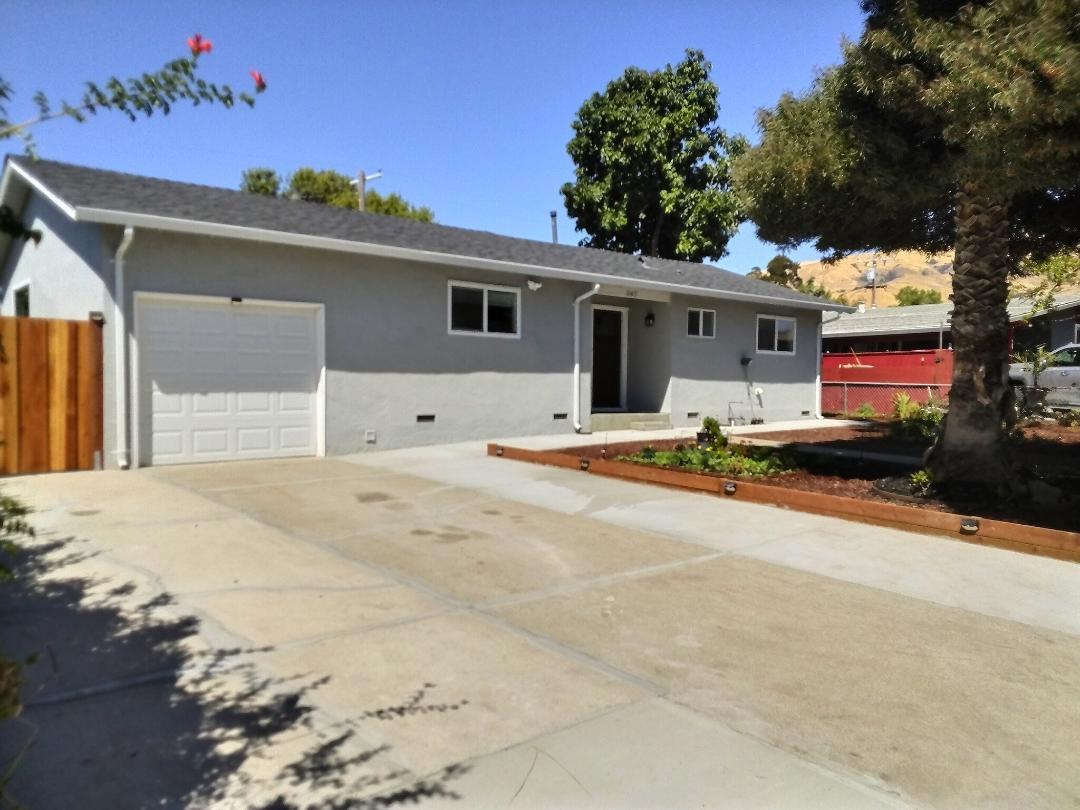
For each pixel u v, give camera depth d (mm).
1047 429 16375
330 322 11375
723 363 17797
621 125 28469
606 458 11141
